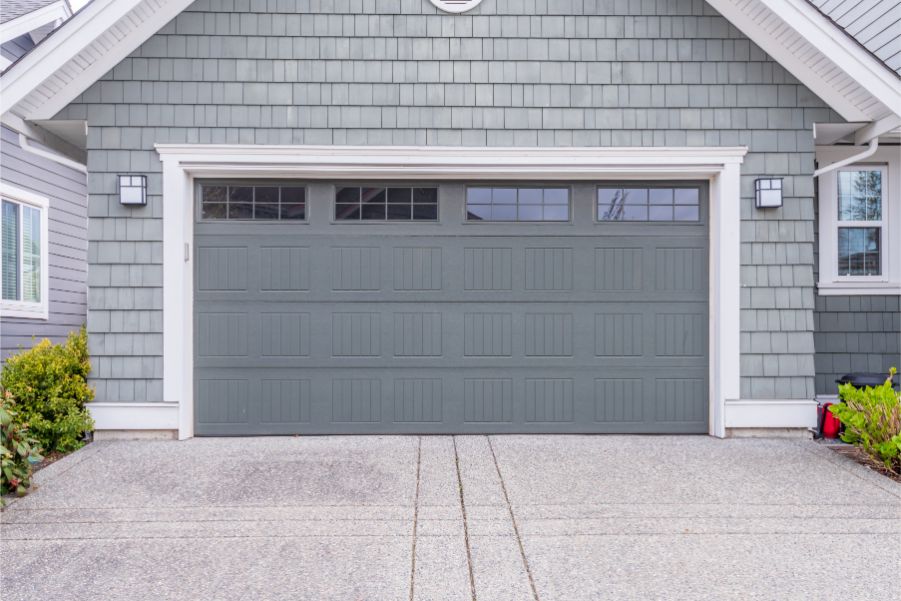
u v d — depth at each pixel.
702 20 5.58
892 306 6.34
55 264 8.73
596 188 5.73
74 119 5.43
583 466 4.74
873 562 3.19
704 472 4.60
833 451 5.12
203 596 2.88
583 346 5.72
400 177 5.65
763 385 5.57
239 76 5.48
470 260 5.70
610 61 5.59
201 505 3.97
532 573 3.08
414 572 3.10
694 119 5.58
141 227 5.45
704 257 5.72
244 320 5.63
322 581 3.02
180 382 5.47
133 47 5.42
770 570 3.11
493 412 5.72
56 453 5.05
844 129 5.72
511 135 5.57
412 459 4.92
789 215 5.58
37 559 3.25
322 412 5.66
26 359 5.13
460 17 5.57
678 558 3.24
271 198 5.66
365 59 5.54
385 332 5.68
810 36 5.09
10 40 8.02
